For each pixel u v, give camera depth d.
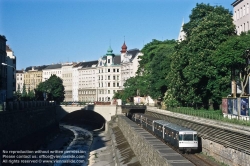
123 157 72.88
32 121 111.62
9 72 161.38
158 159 43.41
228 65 78.31
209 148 59.03
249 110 60.66
